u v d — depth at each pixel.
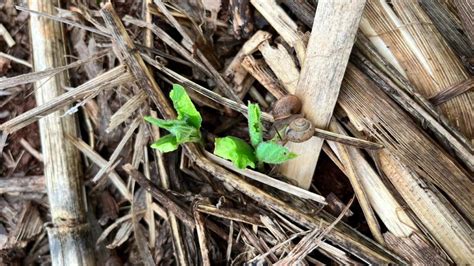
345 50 0.17
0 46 0.22
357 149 0.18
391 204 0.18
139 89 0.20
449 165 0.18
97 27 0.21
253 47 0.19
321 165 0.19
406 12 0.18
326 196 0.19
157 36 0.20
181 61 0.20
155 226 0.21
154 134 0.20
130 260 0.22
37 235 0.22
